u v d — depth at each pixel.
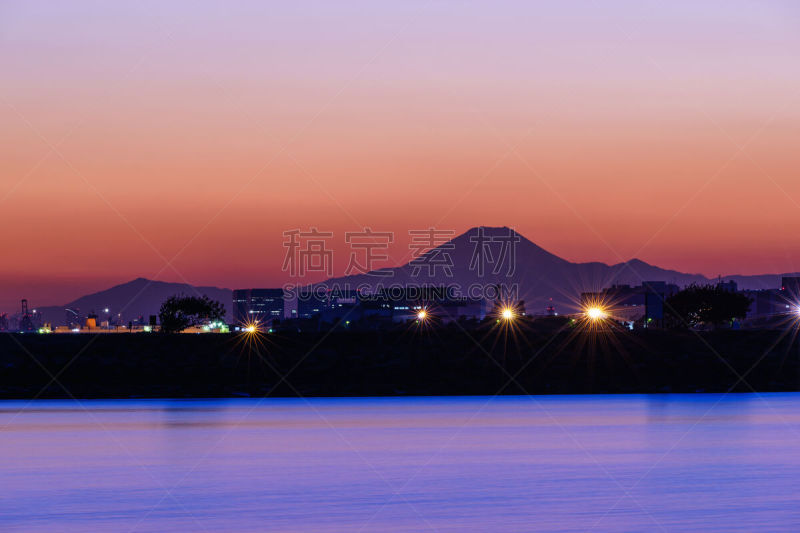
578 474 81.12
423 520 62.44
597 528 59.91
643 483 76.25
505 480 78.25
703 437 107.00
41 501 69.88
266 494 72.31
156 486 76.25
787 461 88.00
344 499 70.06
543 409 148.38
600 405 155.88
